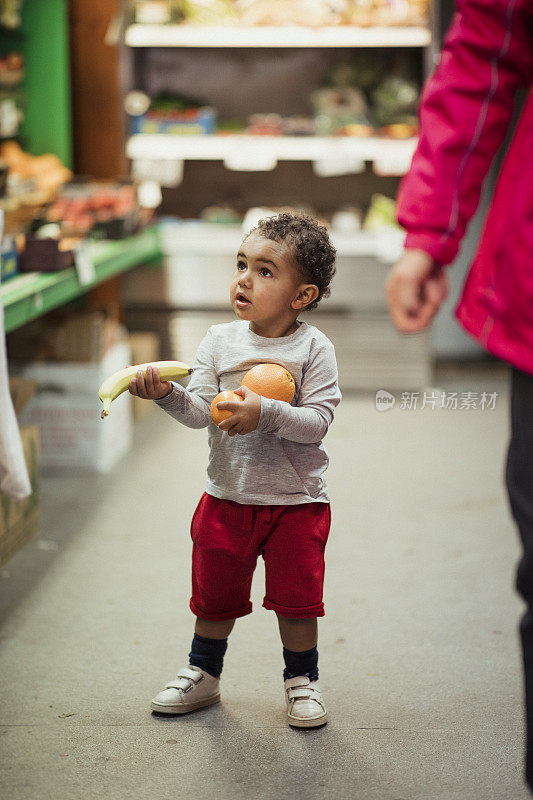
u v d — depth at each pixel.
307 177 6.49
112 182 5.31
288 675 2.24
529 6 1.41
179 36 5.75
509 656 2.57
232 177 6.51
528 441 1.40
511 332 1.40
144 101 6.06
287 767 2.03
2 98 4.84
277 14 5.75
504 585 3.07
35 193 4.39
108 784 1.97
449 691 2.37
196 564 2.16
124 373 1.96
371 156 5.76
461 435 4.90
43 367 4.17
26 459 3.25
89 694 2.36
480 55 1.44
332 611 2.86
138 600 2.94
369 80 6.18
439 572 3.17
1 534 3.02
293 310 2.06
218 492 2.09
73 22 5.50
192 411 2.02
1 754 2.08
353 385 5.80
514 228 1.38
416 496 3.96
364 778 1.99
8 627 2.75
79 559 3.28
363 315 5.71
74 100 5.58
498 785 1.97
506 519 3.69
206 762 2.05
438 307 1.50
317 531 2.10
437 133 1.47
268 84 6.43
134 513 3.74
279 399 1.98
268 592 2.13
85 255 3.93
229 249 5.75
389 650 2.60
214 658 2.27
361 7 5.71
